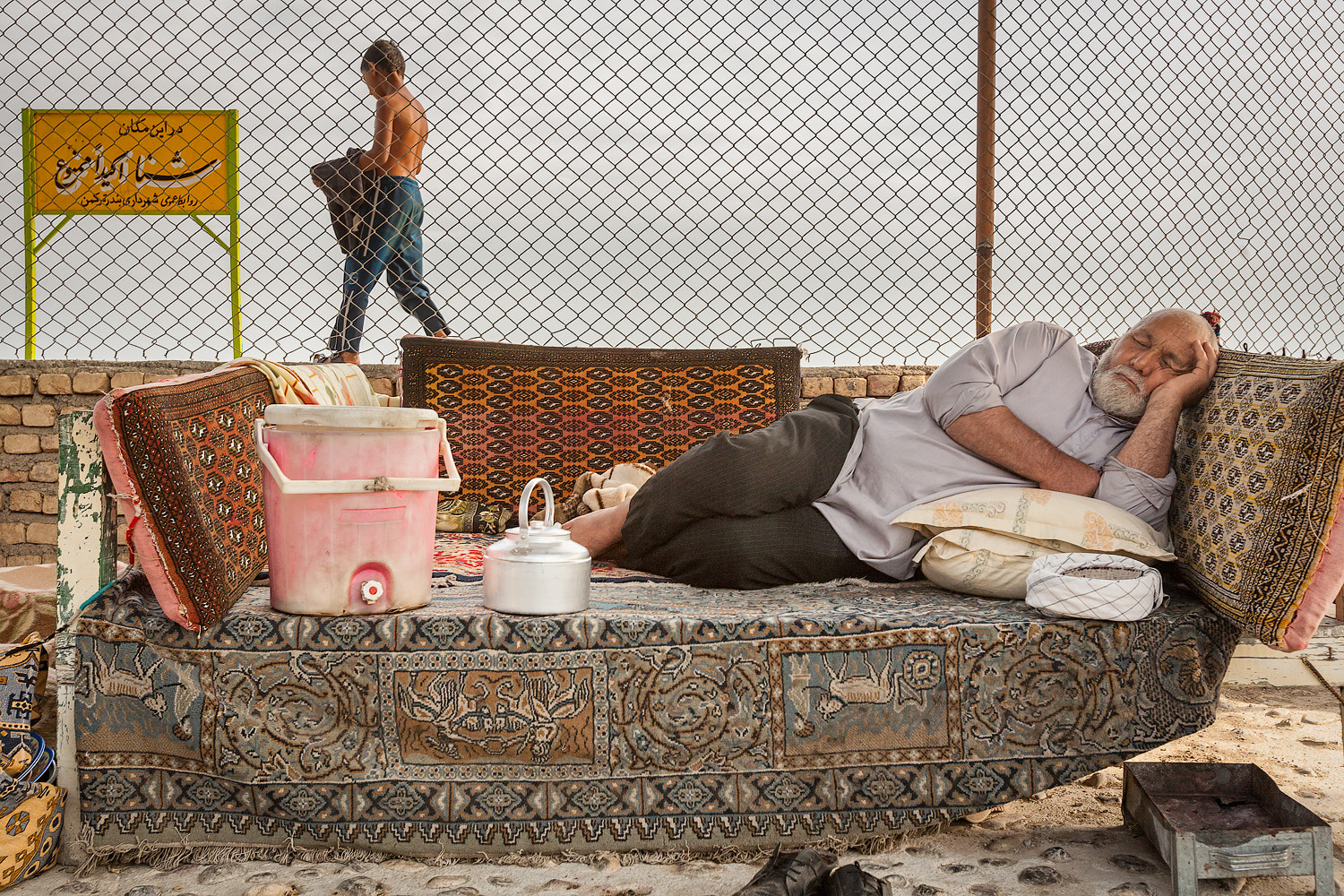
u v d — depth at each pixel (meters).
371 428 1.66
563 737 1.66
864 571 2.29
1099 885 1.53
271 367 2.27
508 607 1.72
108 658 1.64
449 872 1.58
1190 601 1.89
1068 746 1.71
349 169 3.51
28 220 3.69
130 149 3.66
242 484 1.89
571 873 1.58
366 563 1.66
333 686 1.64
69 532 1.75
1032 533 1.99
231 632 1.63
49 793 1.60
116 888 1.52
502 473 3.16
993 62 3.52
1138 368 2.14
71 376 3.68
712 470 2.23
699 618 1.70
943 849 1.68
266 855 1.62
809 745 1.68
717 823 1.66
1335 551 1.64
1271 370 1.86
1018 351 2.27
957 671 1.70
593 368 3.28
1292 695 2.85
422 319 3.56
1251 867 1.46
